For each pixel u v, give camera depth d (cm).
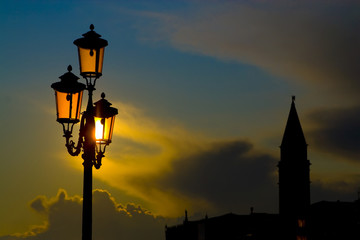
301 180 16788
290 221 16625
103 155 2338
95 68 2220
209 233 18375
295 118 17100
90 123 2262
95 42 2205
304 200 16788
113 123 2362
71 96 2205
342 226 14812
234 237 17938
